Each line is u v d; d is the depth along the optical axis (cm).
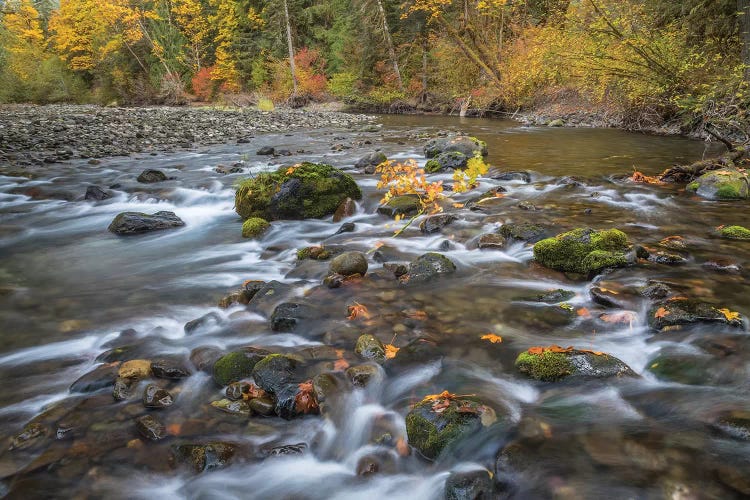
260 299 386
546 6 2334
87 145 1293
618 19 1237
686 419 224
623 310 337
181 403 268
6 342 348
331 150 1216
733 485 182
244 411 259
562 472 197
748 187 659
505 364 285
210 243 573
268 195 634
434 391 265
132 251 554
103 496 212
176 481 220
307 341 327
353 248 506
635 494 182
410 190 607
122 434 245
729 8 1195
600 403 242
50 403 273
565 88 2056
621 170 866
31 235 618
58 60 4681
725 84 1067
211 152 1221
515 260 450
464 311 354
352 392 265
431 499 204
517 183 784
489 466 210
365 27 2950
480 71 2602
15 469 224
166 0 4225
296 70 3438
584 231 432
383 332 329
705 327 302
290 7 3375
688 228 530
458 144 1050
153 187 818
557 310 348
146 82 4303
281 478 222
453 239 520
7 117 2075
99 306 407
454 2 2597
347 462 230
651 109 1440
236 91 3934
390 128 1811
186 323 365
